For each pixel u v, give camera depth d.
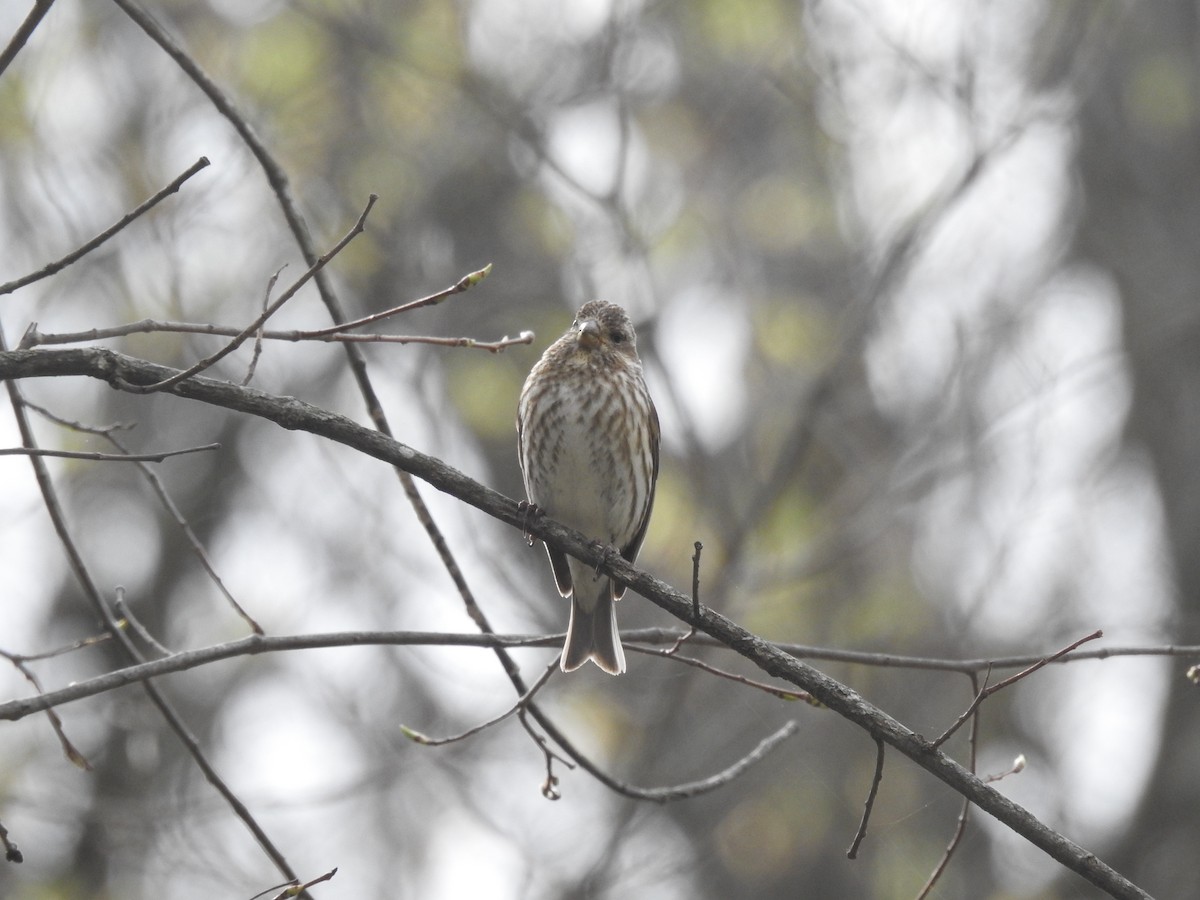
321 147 13.16
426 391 13.28
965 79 12.54
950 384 13.55
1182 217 16.45
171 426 16.14
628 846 13.30
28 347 5.81
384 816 15.27
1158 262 16.30
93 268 12.73
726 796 14.09
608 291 13.12
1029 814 5.65
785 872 14.39
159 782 13.98
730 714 14.12
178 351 12.96
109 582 15.45
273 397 5.98
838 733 14.54
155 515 15.82
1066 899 14.45
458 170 13.87
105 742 13.88
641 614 13.91
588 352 8.80
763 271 14.97
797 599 13.27
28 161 11.79
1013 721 15.25
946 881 14.21
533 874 11.87
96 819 11.80
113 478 15.66
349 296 13.79
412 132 13.54
